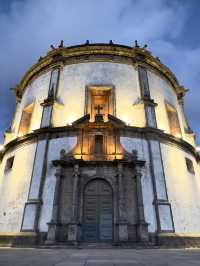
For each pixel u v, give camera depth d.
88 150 19.25
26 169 20.12
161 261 6.92
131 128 20.19
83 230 16.78
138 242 15.76
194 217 19.80
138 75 24.27
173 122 25.86
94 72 23.97
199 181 23.84
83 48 25.33
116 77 23.72
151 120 21.36
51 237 15.92
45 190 18.06
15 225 18.12
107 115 21.53
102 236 16.58
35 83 26.59
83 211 17.22
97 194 17.72
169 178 19.69
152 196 17.94
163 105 24.86
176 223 18.09
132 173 18.25
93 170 18.12
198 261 6.94
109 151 19.19
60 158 18.59
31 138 21.33
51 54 26.19
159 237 16.38
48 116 21.38
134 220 16.75
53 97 22.47
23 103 27.34
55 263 6.20
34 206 17.48
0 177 23.52
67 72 24.50
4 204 20.17
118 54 25.34
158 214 17.22
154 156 19.47
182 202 19.53
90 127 19.97
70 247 14.70
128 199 17.34
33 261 6.71
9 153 23.62
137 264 6.04
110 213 17.17
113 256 8.75
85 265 5.77
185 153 23.05
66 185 17.80
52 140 20.12
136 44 26.58
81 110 21.88
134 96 22.97
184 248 16.45
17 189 19.75
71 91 23.08
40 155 19.59
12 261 6.69
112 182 17.75
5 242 17.42
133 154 18.84
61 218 16.75
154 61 26.62
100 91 23.23
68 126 20.12
